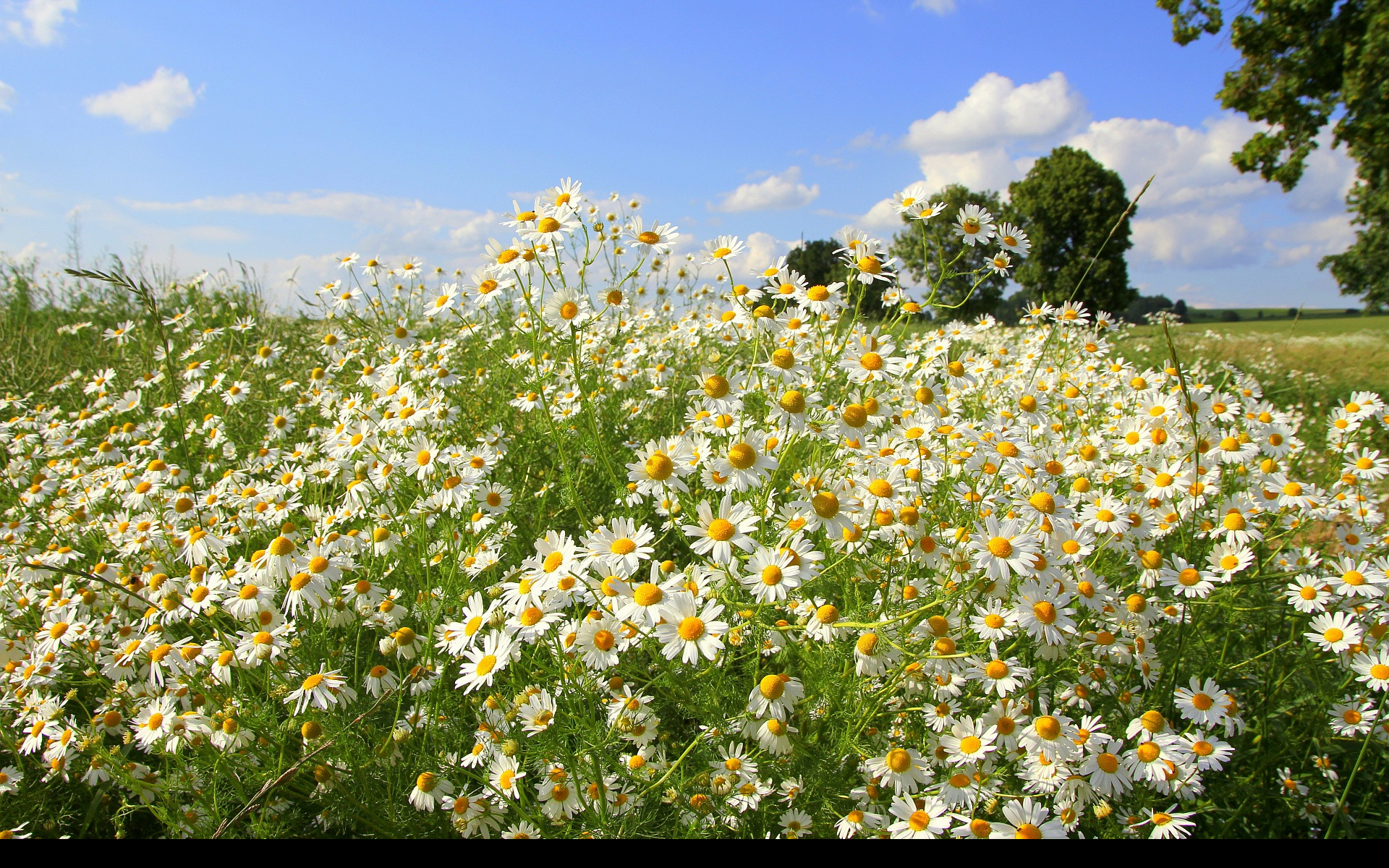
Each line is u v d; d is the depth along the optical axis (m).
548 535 2.43
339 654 2.84
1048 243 37.69
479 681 2.30
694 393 4.27
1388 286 20.89
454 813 2.24
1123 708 2.65
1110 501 3.11
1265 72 17.22
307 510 3.67
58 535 4.00
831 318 3.43
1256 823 2.56
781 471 2.77
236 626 3.19
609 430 4.55
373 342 5.87
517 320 4.90
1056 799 2.18
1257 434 3.96
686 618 2.14
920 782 2.21
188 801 2.45
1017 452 3.34
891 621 2.20
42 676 2.86
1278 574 2.87
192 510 3.94
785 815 2.32
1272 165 17.73
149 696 2.72
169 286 8.77
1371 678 2.58
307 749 2.29
